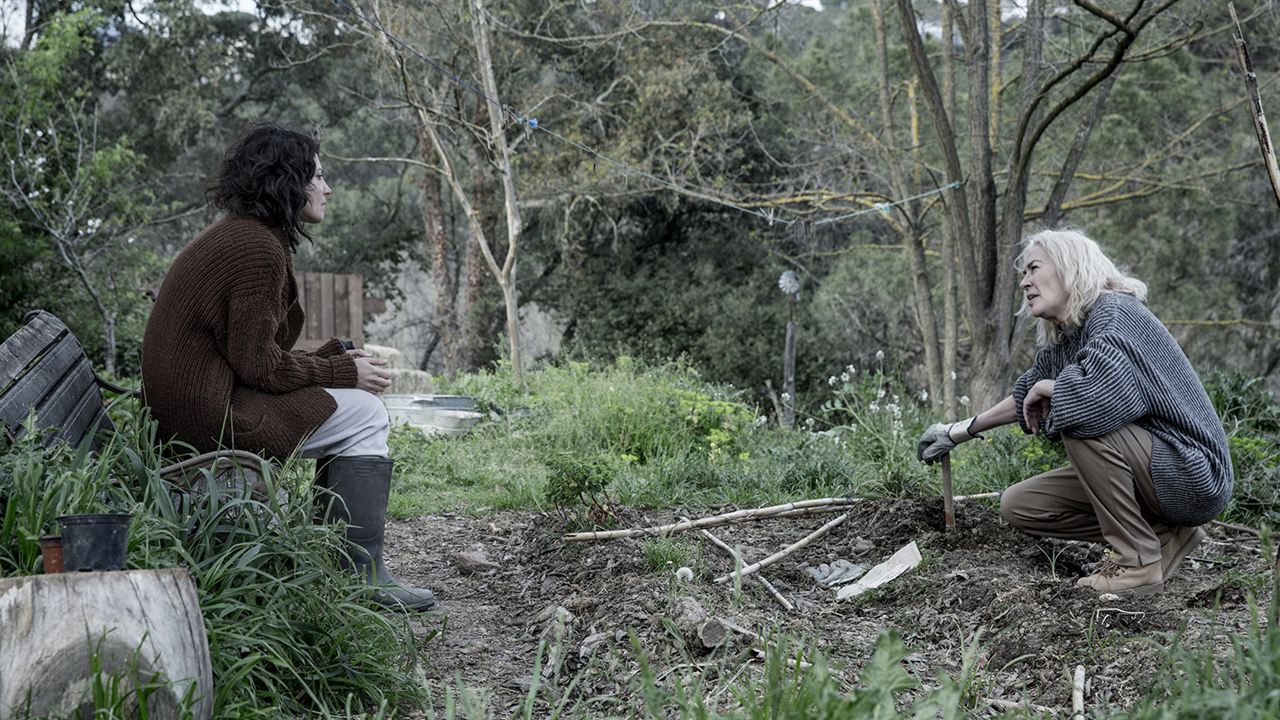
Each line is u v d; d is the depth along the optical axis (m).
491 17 18.61
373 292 31.20
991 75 18.98
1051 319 4.17
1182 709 2.11
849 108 21.09
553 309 28.17
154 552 2.73
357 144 30.64
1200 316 21.98
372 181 31.36
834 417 13.34
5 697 2.07
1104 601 3.65
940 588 4.04
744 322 24.48
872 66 22.88
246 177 3.61
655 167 23.42
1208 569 4.55
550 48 24.78
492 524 6.02
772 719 2.33
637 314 25.27
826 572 4.47
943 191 15.52
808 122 22.66
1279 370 23.38
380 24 15.53
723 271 26.28
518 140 14.88
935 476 6.52
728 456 7.98
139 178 26.06
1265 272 23.27
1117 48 12.65
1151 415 3.91
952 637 3.59
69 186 14.68
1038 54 15.54
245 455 3.26
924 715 2.20
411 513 6.33
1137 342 3.89
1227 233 21.67
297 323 3.93
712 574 4.30
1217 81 22.75
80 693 2.12
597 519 5.27
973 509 4.99
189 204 29.19
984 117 14.95
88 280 14.03
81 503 2.62
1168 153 20.39
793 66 23.67
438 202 27.36
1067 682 2.97
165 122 26.05
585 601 3.95
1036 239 4.18
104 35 26.16
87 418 3.73
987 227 15.00
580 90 25.22
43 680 2.10
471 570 4.89
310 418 3.63
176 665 2.23
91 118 19.03
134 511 2.76
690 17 23.17
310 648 2.99
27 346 3.40
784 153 25.55
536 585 4.54
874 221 26.73
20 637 2.09
